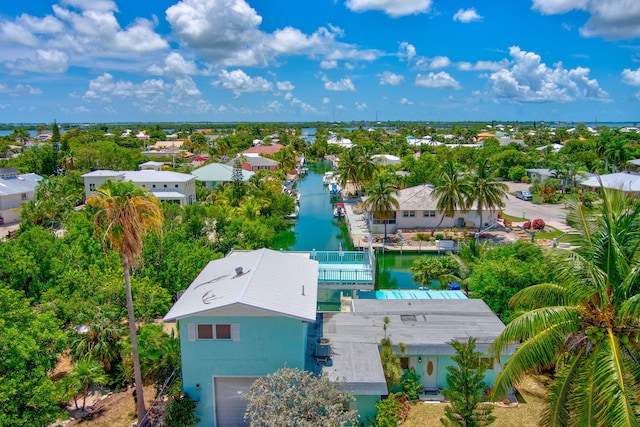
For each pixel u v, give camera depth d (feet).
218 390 61.62
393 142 540.11
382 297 95.96
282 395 49.80
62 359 82.99
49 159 300.40
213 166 288.92
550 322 44.47
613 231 46.21
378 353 67.26
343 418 48.75
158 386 70.64
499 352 47.14
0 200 200.54
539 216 214.28
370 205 180.65
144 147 563.48
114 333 73.87
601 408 39.78
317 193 308.81
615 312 44.42
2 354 55.47
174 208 154.61
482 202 181.98
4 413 52.95
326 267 107.14
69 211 177.47
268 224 188.34
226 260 82.84
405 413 64.28
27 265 92.84
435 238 178.29
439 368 71.82
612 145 293.84
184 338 60.13
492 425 62.23
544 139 568.00
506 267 91.71
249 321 59.26
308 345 69.36
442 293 97.91
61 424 64.64
